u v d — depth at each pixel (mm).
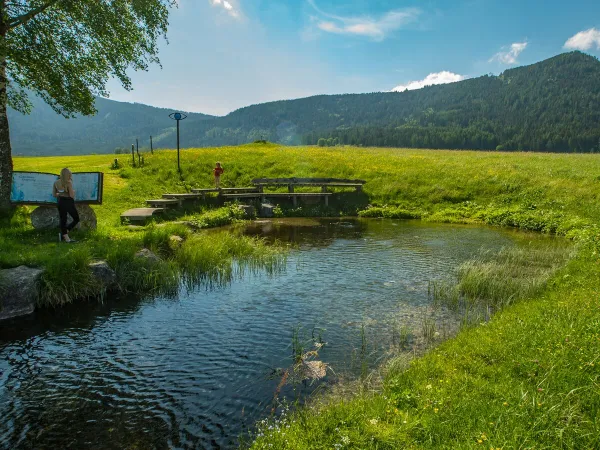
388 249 16984
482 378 5914
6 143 15750
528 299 9844
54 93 18078
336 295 11086
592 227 19297
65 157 43938
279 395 6367
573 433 4379
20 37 16328
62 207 13117
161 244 14531
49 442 5348
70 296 10500
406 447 4402
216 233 19750
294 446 4598
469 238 19531
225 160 35625
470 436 4379
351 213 27688
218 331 8789
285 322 9250
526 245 17750
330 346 8023
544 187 28031
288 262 14742
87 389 6582
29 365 7375
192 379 6867
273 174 33438
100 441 5367
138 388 6598
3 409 6051
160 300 10812
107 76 19156
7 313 9516
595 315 7590
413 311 9898
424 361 6785
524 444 4180
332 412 5348
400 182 31625
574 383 5402
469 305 10273
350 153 46688
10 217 15375
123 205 22219
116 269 11703
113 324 9227
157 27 19078
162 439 5383
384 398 5578
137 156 34562
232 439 5379
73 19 17078
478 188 29547
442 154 51688
